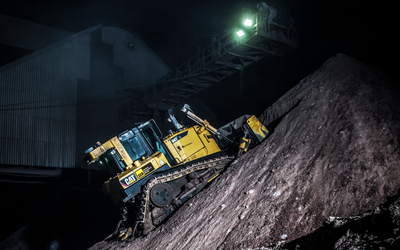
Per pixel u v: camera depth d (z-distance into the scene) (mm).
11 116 18922
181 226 6773
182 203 8914
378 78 7965
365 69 8562
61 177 21266
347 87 7586
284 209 4805
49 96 20734
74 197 20781
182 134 9750
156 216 8672
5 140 18500
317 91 8266
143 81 26953
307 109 7688
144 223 8578
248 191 5945
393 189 4203
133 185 8898
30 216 19250
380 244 2828
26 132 19391
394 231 2912
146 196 8703
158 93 21891
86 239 19797
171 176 9234
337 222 3797
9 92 19031
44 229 19062
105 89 24078
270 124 9820
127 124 25094
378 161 4746
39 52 20641
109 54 24828
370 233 3146
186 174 9477
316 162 5434
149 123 9961
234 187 6703
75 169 21703
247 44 15859
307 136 6520
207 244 5273
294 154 6125
